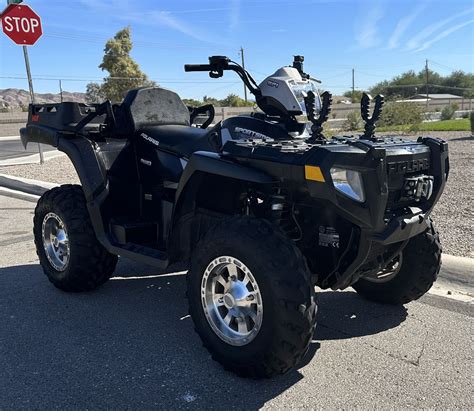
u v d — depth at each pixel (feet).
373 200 9.50
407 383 9.85
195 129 14.61
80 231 13.99
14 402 9.39
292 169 9.36
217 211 11.85
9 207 28.22
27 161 48.65
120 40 134.10
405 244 11.21
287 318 9.05
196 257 10.43
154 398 9.48
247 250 9.41
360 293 13.97
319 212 10.62
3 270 17.34
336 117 126.31
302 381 10.00
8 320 13.10
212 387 9.83
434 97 273.33
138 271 16.98
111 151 14.64
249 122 12.21
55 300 14.47
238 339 9.87
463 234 18.54
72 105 14.96
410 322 12.63
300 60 13.44
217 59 12.34
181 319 13.08
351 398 9.37
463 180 30.01
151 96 15.31
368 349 11.27
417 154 10.57
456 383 9.82
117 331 12.37
